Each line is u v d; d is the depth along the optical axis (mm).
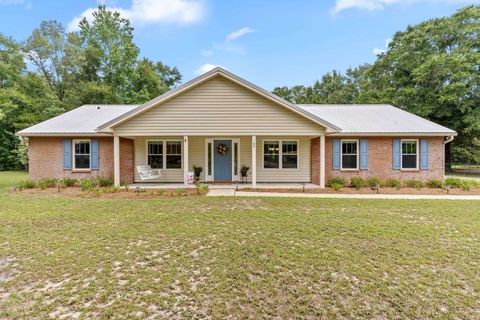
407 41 24641
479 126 20516
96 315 2975
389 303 3205
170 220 6586
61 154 13648
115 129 11906
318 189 11844
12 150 24094
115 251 4691
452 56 21156
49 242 5102
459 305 3166
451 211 7590
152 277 3799
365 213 7359
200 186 11117
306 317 2955
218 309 3078
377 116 15453
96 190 10891
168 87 38469
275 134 11961
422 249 4812
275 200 9164
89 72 30828
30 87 26016
